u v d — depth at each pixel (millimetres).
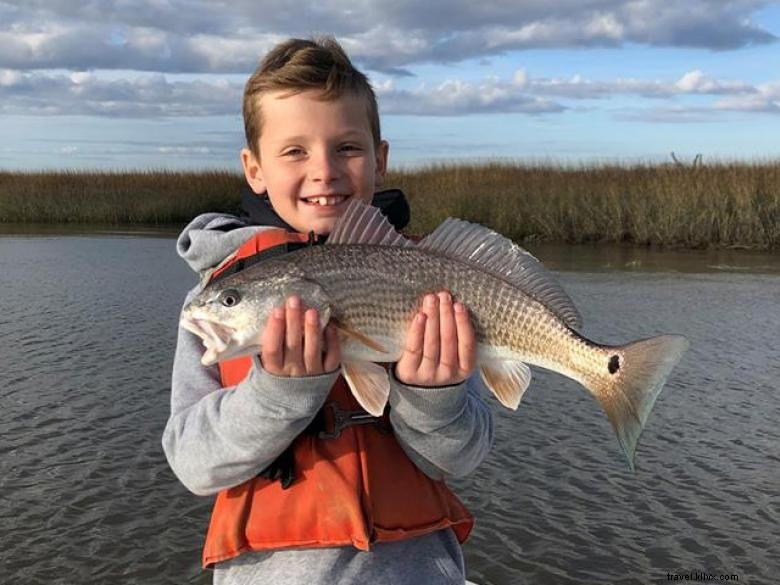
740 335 3104
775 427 2062
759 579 1363
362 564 623
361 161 718
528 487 1719
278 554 630
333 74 695
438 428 639
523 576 1383
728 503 1642
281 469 633
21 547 1493
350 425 658
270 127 708
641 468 1812
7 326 3332
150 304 3896
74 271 5172
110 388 2420
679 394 2344
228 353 636
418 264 667
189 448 630
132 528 1564
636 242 6598
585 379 708
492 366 693
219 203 10125
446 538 677
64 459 1878
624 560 1425
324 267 643
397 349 654
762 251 6176
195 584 1384
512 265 700
